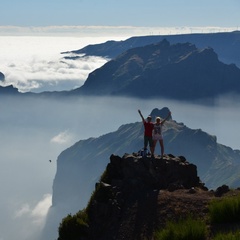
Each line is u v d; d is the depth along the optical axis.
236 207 26.41
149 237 27.09
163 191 30.66
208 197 29.47
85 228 29.95
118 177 33.25
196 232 25.34
